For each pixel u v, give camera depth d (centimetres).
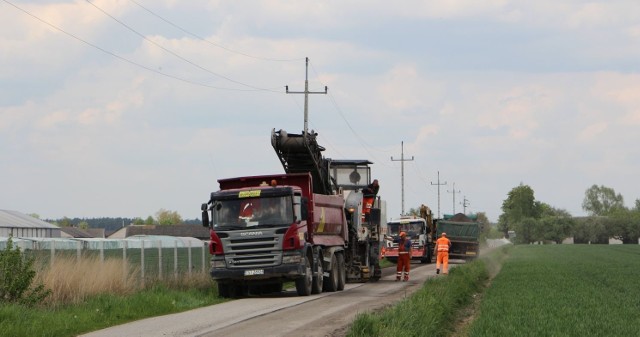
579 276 4088
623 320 1977
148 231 13788
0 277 2239
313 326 1905
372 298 2838
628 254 8350
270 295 3117
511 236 17675
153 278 2997
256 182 3094
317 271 3086
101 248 2770
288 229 2908
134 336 1741
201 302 2661
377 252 4062
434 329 1795
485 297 2708
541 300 2536
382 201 4488
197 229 13900
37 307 2250
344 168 4047
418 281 4031
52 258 2534
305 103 6206
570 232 17475
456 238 6631
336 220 3412
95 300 2400
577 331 1747
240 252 2914
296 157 3578
